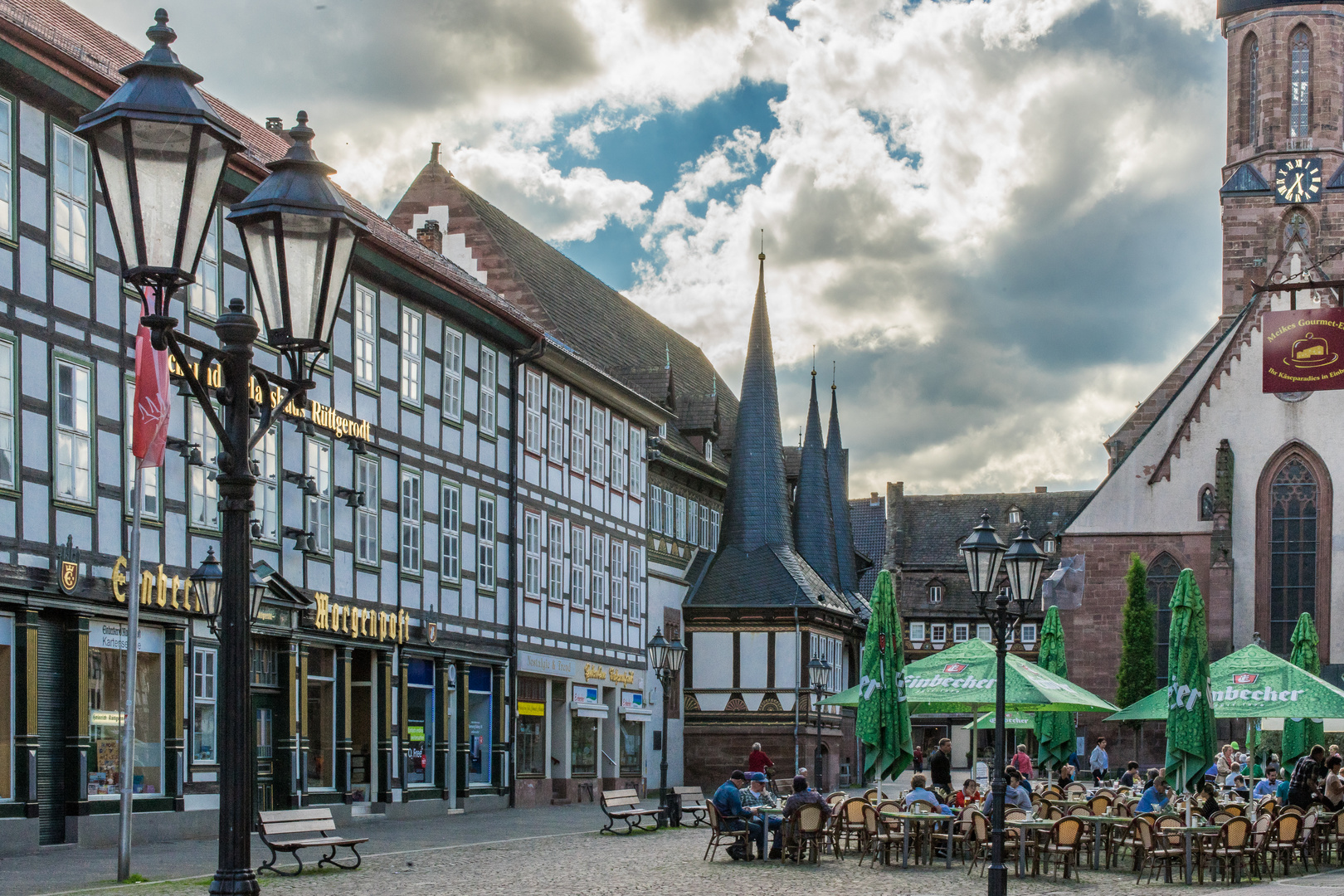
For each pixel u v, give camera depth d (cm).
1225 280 8731
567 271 6438
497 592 4344
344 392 3497
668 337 7669
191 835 2838
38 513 2475
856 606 7769
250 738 995
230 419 1016
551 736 4806
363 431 3553
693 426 6662
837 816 2806
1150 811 2827
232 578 998
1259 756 5219
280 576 3094
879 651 3522
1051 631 4906
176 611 2817
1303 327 6291
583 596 5053
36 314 2498
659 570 5925
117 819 2636
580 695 4984
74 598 2536
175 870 2233
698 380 7650
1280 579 7319
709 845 2748
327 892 2052
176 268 968
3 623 2398
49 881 2020
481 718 4269
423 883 2192
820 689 5512
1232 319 8700
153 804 2752
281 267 1055
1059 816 2806
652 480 5900
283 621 3133
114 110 954
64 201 2591
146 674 2767
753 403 6775
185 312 2897
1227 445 7325
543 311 5359
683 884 2244
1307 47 8681
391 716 3675
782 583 6297
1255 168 8706
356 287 3566
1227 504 7294
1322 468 7275
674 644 4072
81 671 2550
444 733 3972
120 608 2653
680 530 6241
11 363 2433
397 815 3678
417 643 3800
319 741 3366
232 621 994
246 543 1008
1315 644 5200
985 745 10569
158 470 2803
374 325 3653
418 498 3866
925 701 3120
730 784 2748
